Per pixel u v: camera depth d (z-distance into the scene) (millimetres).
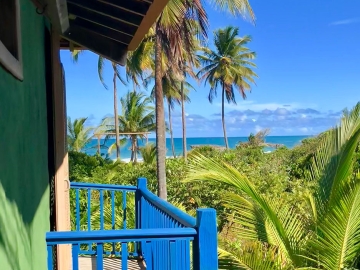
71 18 3637
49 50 3564
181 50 12188
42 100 3002
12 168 1822
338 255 4559
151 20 3117
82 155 15328
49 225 3236
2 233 1583
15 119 1926
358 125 5109
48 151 3533
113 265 4164
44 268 2668
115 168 16484
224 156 19422
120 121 36406
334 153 5246
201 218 2119
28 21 2453
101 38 3965
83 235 2051
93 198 8641
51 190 3572
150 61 16359
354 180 4656
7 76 1770
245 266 4477
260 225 5125
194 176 5184
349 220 4434
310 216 5465
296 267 4793
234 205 5457
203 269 2104
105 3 3123
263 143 34312
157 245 3166
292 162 17469
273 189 11148
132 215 6125
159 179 12312
